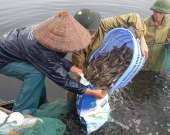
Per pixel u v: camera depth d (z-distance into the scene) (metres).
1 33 6.00
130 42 3.79
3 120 2.86
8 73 3.41
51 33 2.88
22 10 7.25
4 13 6.98
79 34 2.92
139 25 3.67
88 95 3.37
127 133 3.60
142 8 7.62
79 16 3.18
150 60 5.06
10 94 4.48
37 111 3.65
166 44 4.86
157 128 3.71
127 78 3.20
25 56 3.16
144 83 4.80
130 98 4.37
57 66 3.09
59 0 8.15
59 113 3.77
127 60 3.68
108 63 3.73
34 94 3.43
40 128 2.88
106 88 3.39
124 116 3.92
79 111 3.54
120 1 8.17
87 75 3.71
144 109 4.11
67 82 3.13
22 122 2.84
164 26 4.70
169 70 5.12
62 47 2.85
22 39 3.13
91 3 7.93
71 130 3.57
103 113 3.49
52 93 4.57
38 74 3.27
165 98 4.41
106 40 3.72
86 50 3.91
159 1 4.52
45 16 6.96
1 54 3.26
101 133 3.57
